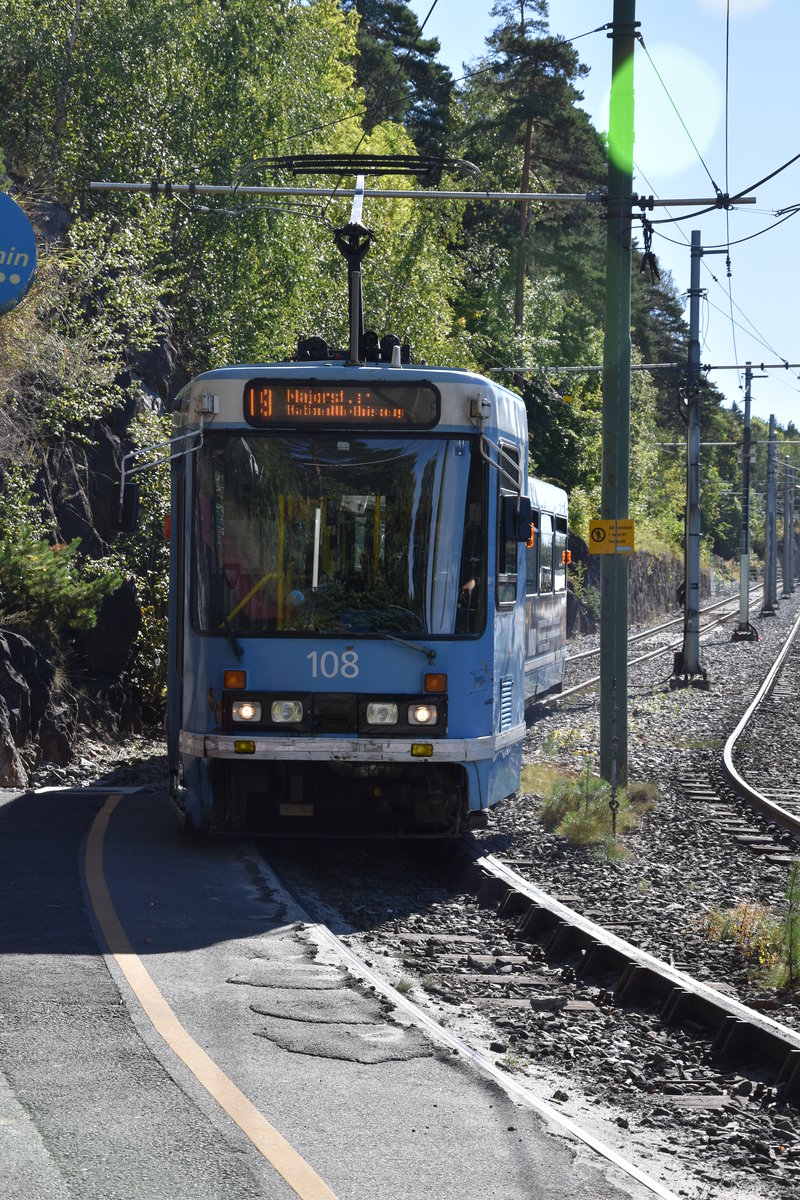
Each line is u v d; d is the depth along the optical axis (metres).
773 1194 12.73
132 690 47.06
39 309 44.66
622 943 20.81
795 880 25.00
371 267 80.75
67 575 40.38
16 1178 11.24
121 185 43.94
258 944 19.61
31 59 60.34
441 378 26.62
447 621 26.16
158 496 49.25
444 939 22.08
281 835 26.39
